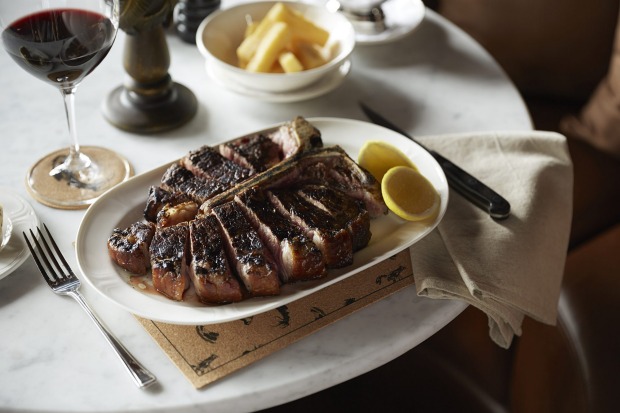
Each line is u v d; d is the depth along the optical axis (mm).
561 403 1029
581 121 1378
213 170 884
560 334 1085
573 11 1372
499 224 895
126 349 769
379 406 972
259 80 1032
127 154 991
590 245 1197
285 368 761
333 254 802
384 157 915
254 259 771
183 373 748
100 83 1107
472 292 813
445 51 1199
